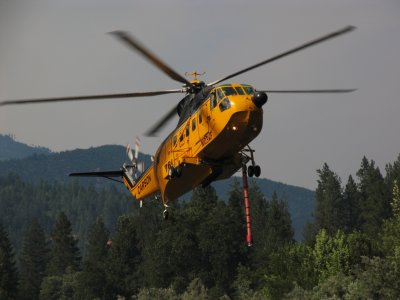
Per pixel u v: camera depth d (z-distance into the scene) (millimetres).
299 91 73188
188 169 77500
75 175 101312
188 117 76688
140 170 99312
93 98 70500
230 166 75625
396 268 173250
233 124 70312
